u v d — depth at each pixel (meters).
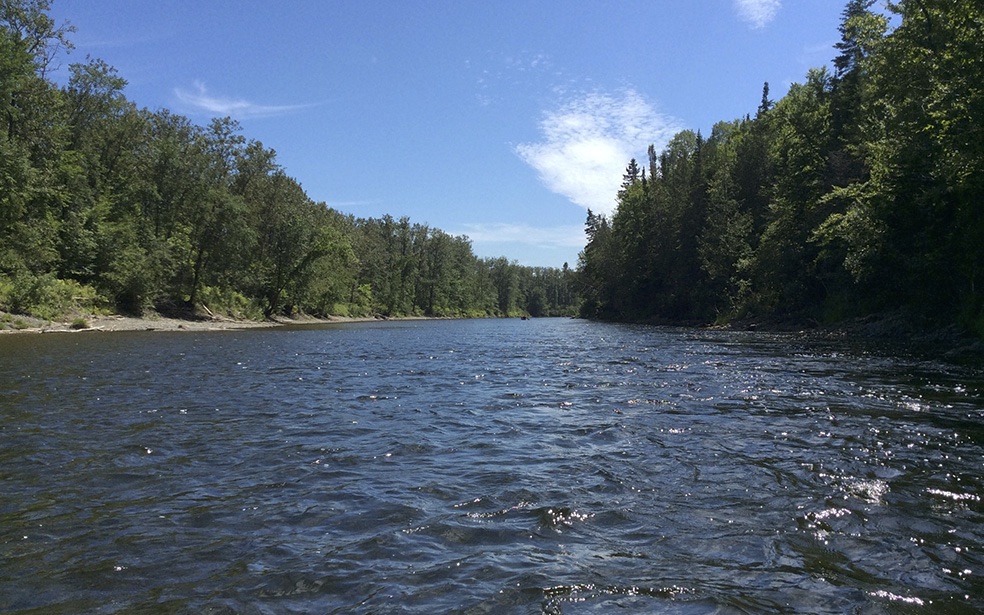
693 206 65.31
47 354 22.42
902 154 27.44
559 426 10.25
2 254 36.59
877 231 30.05
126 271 44.78
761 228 54.16
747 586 4.38
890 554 4.93
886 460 7.71
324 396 13.78
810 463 7.62
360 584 4.42
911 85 28.44
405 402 12.98
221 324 53.56
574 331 54.09
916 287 29.11
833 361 20.16
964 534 5.32
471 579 4.50
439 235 140.50
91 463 7.77
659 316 72.12
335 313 94.88
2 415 10.88
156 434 9.51
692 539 5.27
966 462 7.58
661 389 14.49
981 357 20.39
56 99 41.88
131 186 51.03
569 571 4.64
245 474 7.34
